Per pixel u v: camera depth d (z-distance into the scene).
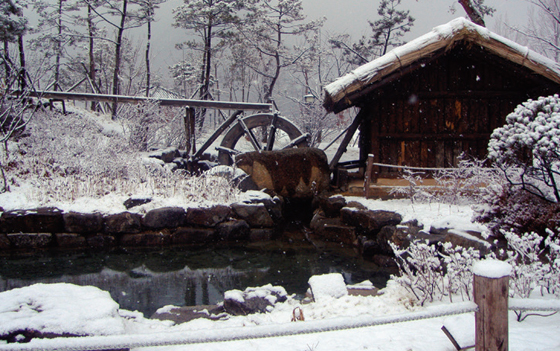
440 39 10.41
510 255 5.11
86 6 25.91
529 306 3.02
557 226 6.41
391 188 11.53
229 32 26.23
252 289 6.13
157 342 2.60
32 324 3.84
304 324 2.66
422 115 11.81
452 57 11.67
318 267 8.55
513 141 6.82
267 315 5.27
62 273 8.27
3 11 14.45
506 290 2.93
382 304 5.20
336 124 26.28
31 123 14.18
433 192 10.52
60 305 4.25
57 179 11.82
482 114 11.70
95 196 11.29
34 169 12.22
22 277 7.98
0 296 4.39
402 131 11.85
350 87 10.65
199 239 10.65
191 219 10.74
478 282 2.97
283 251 9.81
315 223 11.42
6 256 9.45
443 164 11.81
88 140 13.19
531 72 10.70
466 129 11.73
